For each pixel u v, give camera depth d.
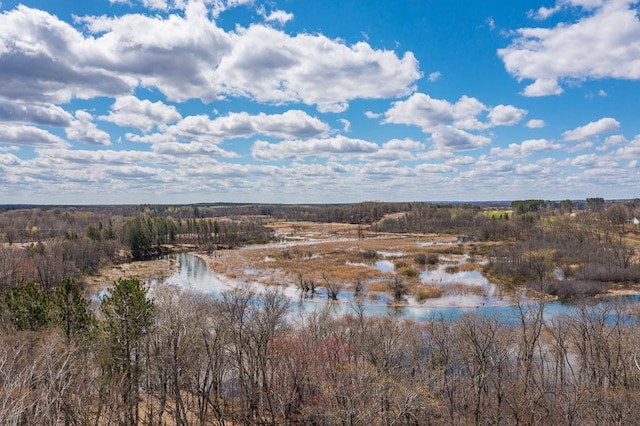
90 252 117.94
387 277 98.44
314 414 37.94
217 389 41.16
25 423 22.20
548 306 75.06
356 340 43.25
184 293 53.28
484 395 38.94
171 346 36.34
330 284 86.94
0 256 91.56
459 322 50.69
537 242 126.06
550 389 40.56
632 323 51.28
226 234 186.50
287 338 47.56
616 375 40.03
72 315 35.66
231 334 40.44
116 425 30.75
